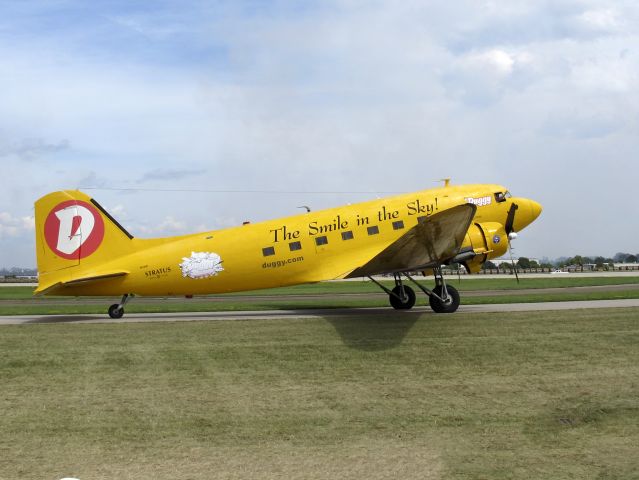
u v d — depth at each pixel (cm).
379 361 1251
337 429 892
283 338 1463
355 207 1930
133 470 750
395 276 1997
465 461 768
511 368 1187
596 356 1255
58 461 781
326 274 1869
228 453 805
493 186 2041
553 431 871
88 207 1911
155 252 1894
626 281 4556
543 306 1989
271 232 1878
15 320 1898
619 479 705
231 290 1905
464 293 3206
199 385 1115
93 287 1895
